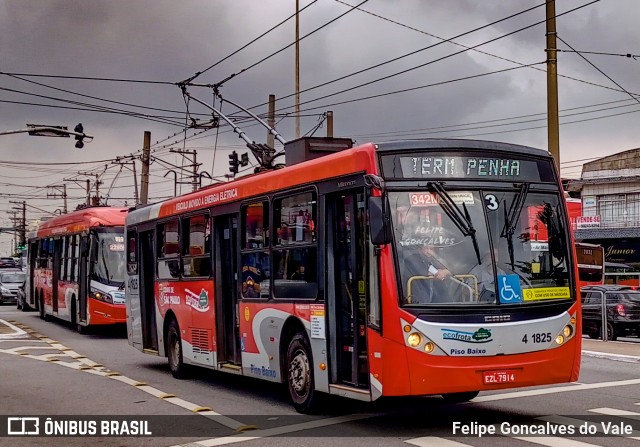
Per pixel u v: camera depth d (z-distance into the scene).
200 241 14.12
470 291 8.88
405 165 9.16
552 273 9.38
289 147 12.51
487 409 10.70
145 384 14.20
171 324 15.44
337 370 9.99
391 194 9.02
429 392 8.63
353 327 9.68
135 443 9.20
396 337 8.71
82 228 24.95
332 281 10.09
